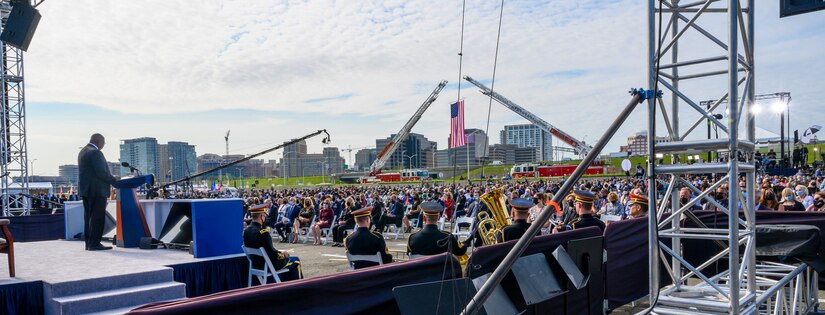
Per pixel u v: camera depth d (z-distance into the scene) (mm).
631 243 7523
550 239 5758
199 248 8125
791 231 6695
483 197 8203
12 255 6512
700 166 4844
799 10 6215
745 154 5207
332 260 14141
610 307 6930
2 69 20875
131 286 6734
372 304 3750
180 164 180375
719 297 5707
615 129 3318
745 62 5262
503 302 4770
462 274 4629
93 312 6078
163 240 9562
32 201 25297
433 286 3951
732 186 4660
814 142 63469
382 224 18875
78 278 6344
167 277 7121
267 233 7773
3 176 20875
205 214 8250
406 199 29594
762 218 8766
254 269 7945
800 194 15188
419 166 164000
